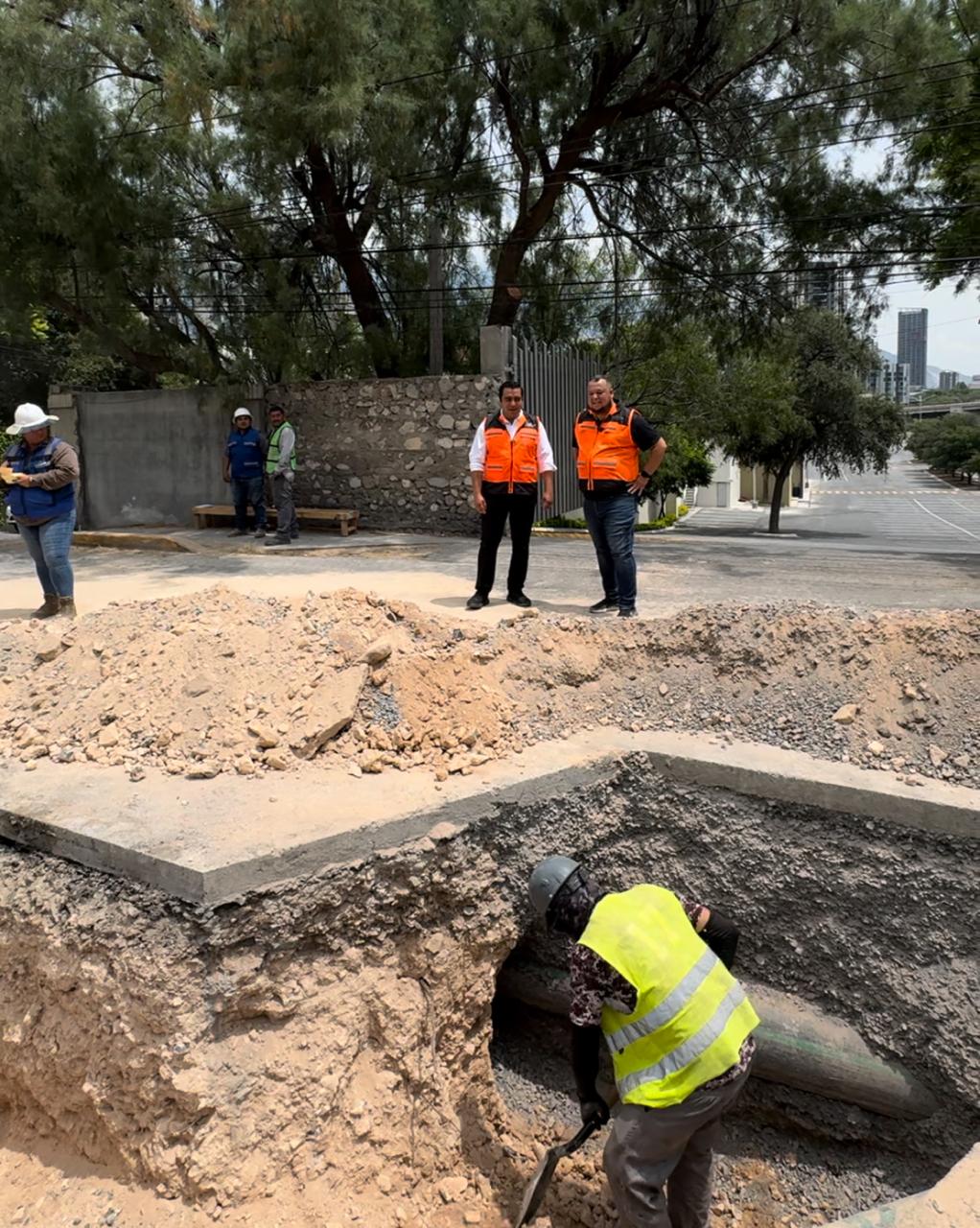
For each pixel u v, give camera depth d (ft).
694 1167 11.98
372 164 39.11
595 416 21.24
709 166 46.01
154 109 37.52
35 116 35.73
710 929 12.27
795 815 15.24
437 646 18.44
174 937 11.55
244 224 40.24
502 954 15.20
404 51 36.27
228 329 41.86
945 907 14.10
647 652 19.13
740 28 37.86
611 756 16.37
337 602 18.66
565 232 50.75
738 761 15.81
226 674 16.49
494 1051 17.34
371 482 40.09
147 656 17.13
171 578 29.37
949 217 42.88
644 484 21.25
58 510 21.75
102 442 42.68
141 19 34.12
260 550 35.14
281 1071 12.01
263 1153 11.64
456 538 37.96
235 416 37.63
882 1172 14.55
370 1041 13.24
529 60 40.34
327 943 12.87
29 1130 13.03
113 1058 11.78
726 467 156.25
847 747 16.08
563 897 11.64
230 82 34.94
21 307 38.09
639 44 40.01
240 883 11.78
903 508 157.07
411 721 16.29
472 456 22.41
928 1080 14.15
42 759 15.58
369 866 13.14
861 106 39.32
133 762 15.15
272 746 15.29
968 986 13.85
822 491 211.00
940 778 15.05
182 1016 11.39
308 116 34.06
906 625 17.46
